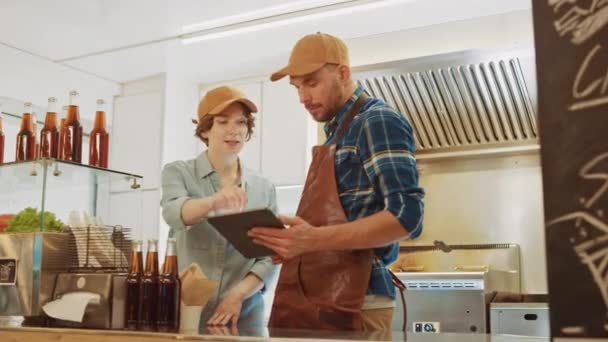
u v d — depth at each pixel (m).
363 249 1.54
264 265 1.92
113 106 4.49
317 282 1.56
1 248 1.75
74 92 1.96
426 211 3.67
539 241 3.43
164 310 1.63
